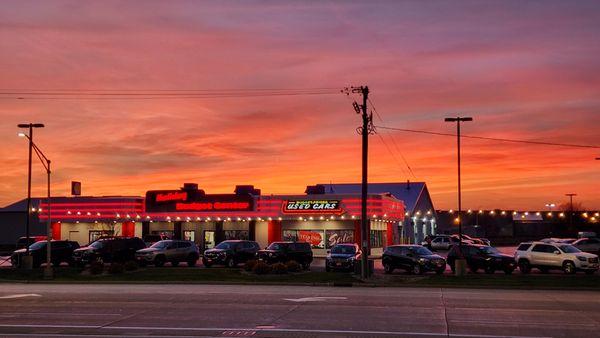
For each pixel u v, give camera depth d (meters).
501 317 18.88
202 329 16.72
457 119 40.91
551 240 58.69
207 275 36.31
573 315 19.39
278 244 44.16
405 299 24.17
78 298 24.62
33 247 46.81
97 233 63.66
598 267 39.00
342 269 39.88
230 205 59.84
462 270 36.59
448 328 16.75
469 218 114.81
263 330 16.50
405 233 74.31
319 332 16.16
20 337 15.66
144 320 18.42
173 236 62.16
